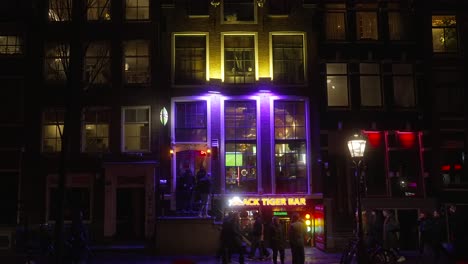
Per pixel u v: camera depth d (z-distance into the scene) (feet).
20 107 85.35
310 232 82.99
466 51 88.74
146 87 85.81
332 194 84.48
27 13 86.43
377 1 88.99
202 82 86.69
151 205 82.12
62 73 86.17
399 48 88.69
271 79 86.58
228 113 86.74
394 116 87.25
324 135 85.56
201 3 88.33
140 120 86.07
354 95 87.20
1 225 81.56
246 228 82.69
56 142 85.15
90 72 85.81
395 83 88.48
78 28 51.88
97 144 85.35
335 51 87.66
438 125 86.94
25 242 68.33
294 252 51.42
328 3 88.99
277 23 88.28
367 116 86.89
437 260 48.19
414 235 83.46
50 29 86.38
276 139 86.33
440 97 88.38
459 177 86.43
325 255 71.92
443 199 84.84
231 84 86.58
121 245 76.33
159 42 86.48
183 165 84.99
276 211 83.61
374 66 88.69
